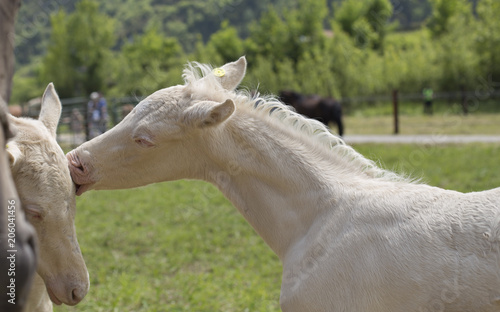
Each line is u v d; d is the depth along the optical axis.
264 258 6.59
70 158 3.16
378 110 26.80
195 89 3.11
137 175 3.15
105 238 7.66
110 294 5.47
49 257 2.89
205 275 6.04
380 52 35.16
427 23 37.94
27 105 19.80
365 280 2.70
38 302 3.21
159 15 60.09
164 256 6.95
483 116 22.09
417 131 18.89
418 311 2.60
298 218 3.04
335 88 28.27
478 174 10.59
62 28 36.59
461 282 2.53
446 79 27.89
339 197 2.96
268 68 28.73
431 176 10.63
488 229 2.55
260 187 3.10
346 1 36.06
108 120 17.08
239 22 56.44
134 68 29.55
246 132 3.08
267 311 4.97
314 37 33.34
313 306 2.82
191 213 8.95
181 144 3.10
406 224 2.72
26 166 2.75
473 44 28.53
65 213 2.87
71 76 36.31
